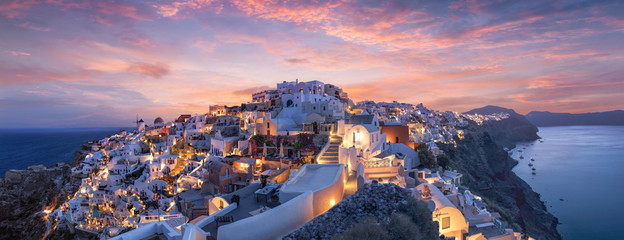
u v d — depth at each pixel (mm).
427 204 21906
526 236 46312
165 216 48312
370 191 23562
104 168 95500
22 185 117000
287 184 26609
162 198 65062
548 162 182500
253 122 78938
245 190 29438
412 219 20172
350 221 19906
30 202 115438
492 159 126062
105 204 79188
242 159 55156
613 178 137625
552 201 108062
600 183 129500
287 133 60781
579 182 132000
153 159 84438
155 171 77375
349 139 50875
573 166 168875
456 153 104250
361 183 25641
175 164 78812
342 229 18953
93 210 78250
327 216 20516
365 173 35625
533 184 130625
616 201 104812
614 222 86875
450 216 26000
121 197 75125
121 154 99375
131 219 61188
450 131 138375
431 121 154125
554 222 86062
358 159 39344
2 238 102250
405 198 22453
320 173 30891
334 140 56312
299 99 78688
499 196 84938
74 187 105500
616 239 76125
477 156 120500
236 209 24219
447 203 26812
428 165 63000
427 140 95375
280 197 23984
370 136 50312
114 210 73188
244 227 18734
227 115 92750
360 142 50031
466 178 82312
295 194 23531
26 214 109062
